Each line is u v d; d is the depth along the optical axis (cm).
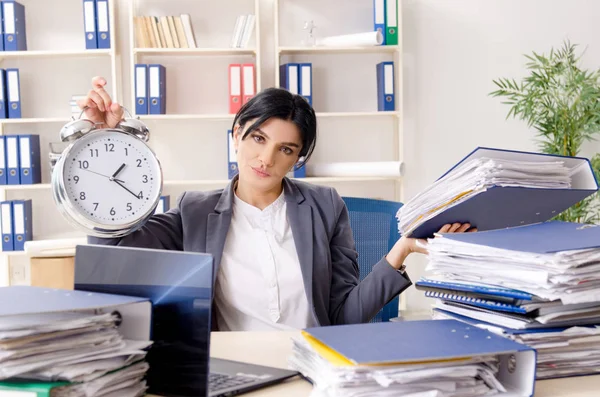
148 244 158
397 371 85
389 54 402
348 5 400
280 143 151
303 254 162
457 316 115
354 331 99
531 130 409
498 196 118
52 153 152
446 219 128
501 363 96
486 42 405
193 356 92
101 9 369
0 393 82
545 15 407
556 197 124
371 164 369
